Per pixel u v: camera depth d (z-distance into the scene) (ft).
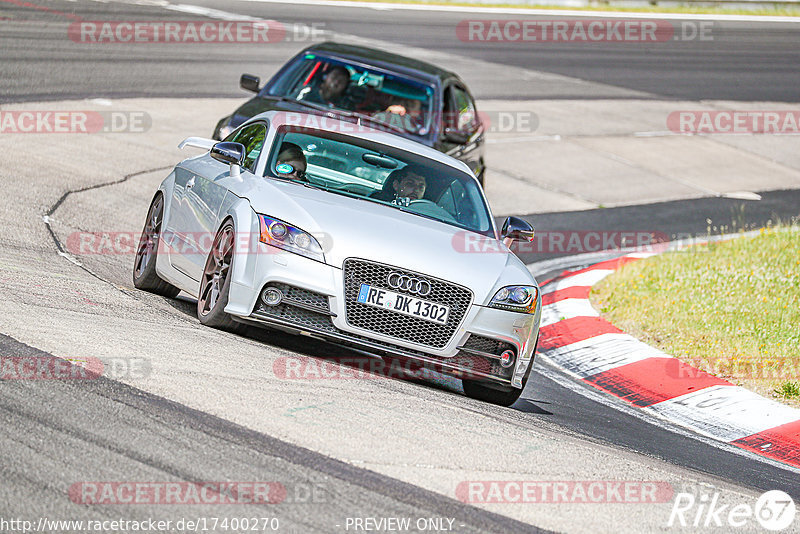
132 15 280.51
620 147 246.06
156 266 96.43
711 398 98.89
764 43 426.92
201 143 102.73
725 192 224.53
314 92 141.79
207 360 72.13
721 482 72.79
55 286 86.22
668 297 132.46
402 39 321.73
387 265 79.82
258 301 80.28
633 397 100.89
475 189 97.60
